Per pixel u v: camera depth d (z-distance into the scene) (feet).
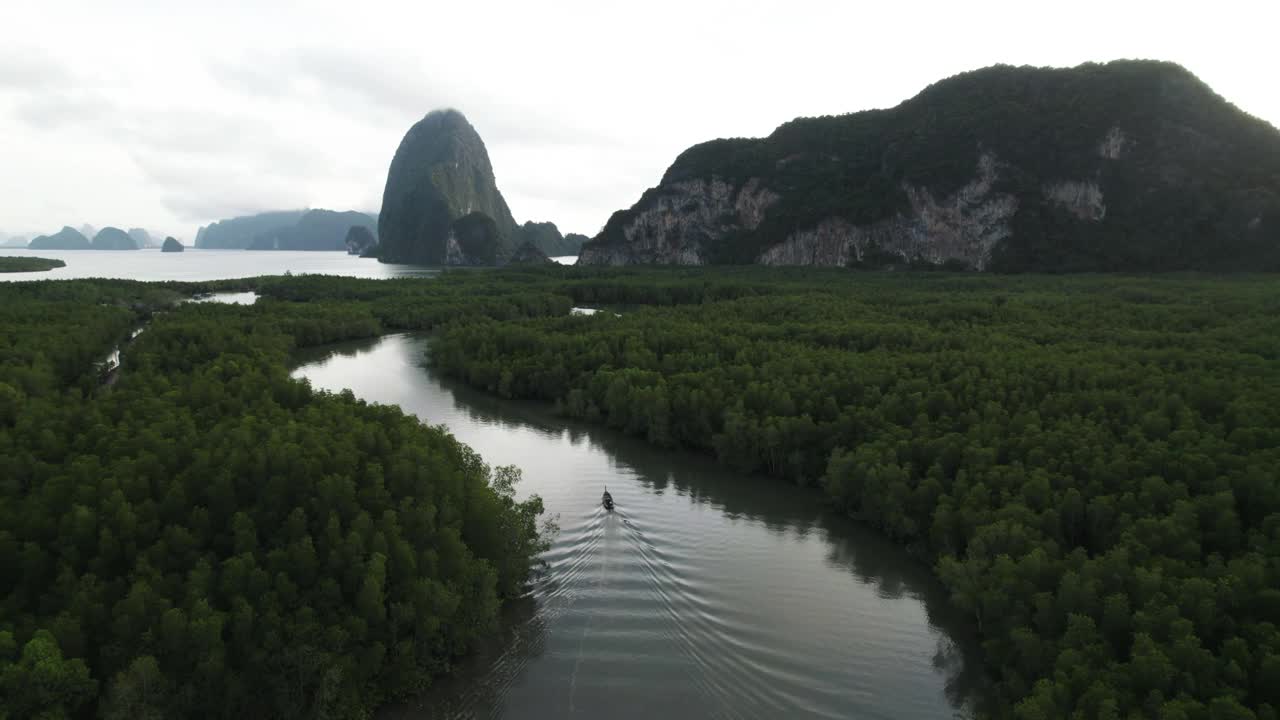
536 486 173.17
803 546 142.51
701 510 158.30
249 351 282.77
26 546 95.91
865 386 198.70
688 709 91.71
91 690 82.17
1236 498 121.08
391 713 96.63
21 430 141.18
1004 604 104.47
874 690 98.89
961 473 138.82
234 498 112.37
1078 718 80.64
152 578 95.35
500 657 104.17
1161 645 87.61
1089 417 161.79
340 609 99.35
